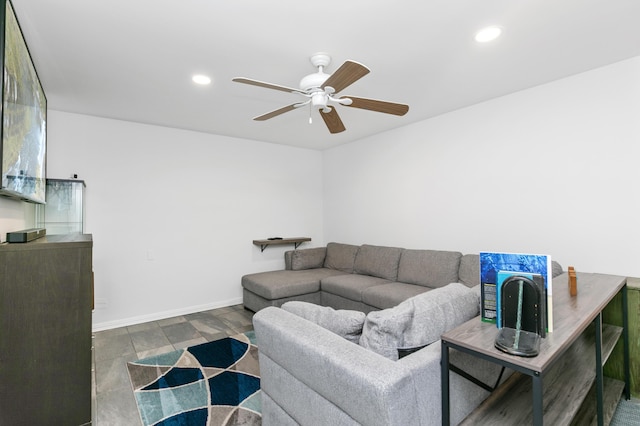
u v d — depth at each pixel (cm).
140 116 359
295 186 516
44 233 212
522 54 228
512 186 304
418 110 347
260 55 224
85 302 173
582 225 263
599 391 160
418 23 189
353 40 206
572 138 266
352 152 484
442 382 116
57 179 314
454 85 282
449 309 153
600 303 154
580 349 197
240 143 461
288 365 147
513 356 99
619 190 244
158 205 396
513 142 302
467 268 314
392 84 278
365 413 110
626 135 240
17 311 158
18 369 158
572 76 265
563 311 142
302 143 495
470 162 336
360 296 346
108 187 365
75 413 171
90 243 174
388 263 388
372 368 111
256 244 471
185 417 199
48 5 168
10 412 157
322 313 164
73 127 346
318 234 543
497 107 313
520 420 128
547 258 121
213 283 435
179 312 407
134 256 380
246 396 222
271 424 167
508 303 121
